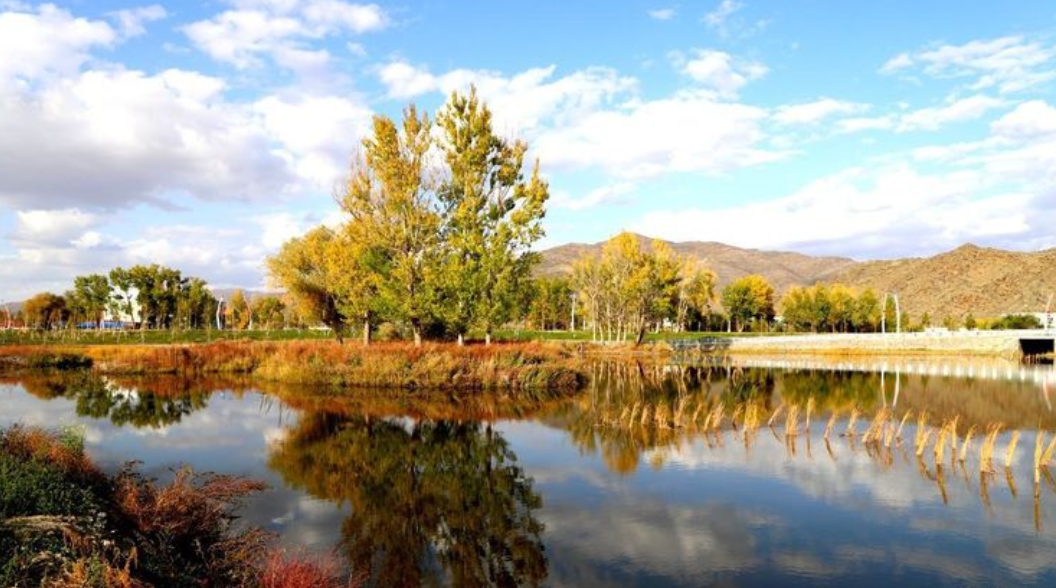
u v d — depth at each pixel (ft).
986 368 164.35
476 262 120.06
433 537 39.83
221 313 368.68
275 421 78.89
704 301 332.80
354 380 109.40
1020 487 50.11
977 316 441.68
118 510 35.24
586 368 133.28
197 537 35.83
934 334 221.87
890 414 84.89
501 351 119.75
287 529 40.70
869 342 223.92
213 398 97.55
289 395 100.63
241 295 355.97
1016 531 40.65
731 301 353.31
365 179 124.57
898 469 55.67
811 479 52.65
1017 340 204.64
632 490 49.98
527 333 283.38
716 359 195.62
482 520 43.04
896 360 194.90
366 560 35.96
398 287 121.70
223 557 33.73
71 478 36.99
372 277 127.95
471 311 119.75
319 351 121.90
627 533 40.63
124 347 158.51
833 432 72.84
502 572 34.47
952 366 171.32
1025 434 72.95
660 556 36.78
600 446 65.67
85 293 258.16
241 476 53.21
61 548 25.11
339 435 70.90
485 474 55.06
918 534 40.16
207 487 47.91
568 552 37.47
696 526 41.75
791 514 44.06
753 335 307.99
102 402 93.66
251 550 35.29
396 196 121.19
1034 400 100.01
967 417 84.69
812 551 37.52
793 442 66.69
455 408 89.40
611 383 122.62
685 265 261.65
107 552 26.91
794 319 347.56
